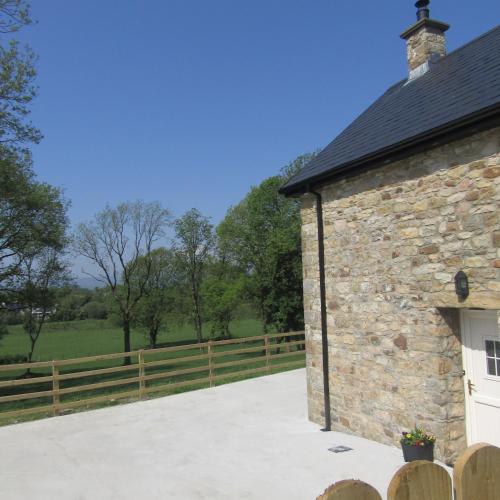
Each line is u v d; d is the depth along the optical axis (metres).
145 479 5.41
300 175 7.54
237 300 27.02
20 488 5.26
